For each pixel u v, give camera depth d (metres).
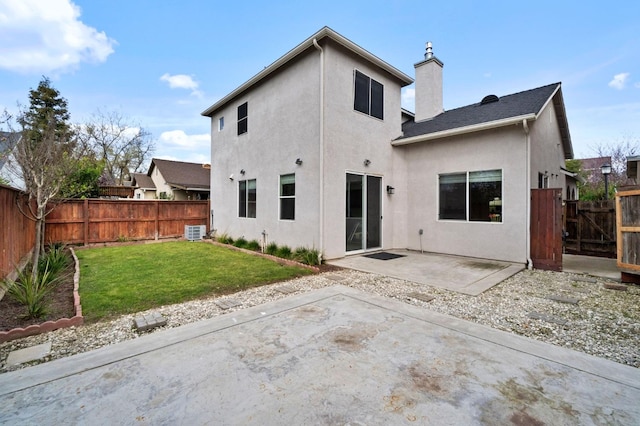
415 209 9.21
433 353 2.89
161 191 23.50
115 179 28.30
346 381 2.43
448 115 10.24
